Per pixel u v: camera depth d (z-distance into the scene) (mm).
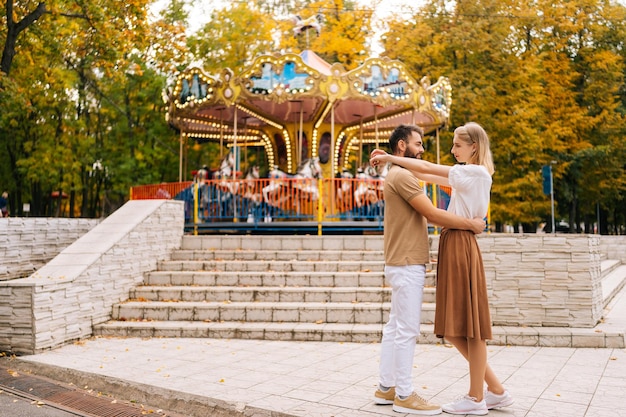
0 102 16438
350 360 6047
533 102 22344
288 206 12219
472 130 4422
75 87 25797
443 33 23188
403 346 4234
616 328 6957
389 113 16859
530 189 22797
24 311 6578
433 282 8531
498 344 6738
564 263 7070
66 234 10961
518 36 25094
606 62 25594
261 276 8852
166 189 13930
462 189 4223
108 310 8078
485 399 4281
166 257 10125
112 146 27156
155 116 26297
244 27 25703
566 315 7039
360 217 12188
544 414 4113
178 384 5070
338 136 17859
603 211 36156
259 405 4406
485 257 7238
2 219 9438
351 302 8156
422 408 4148
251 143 21797
